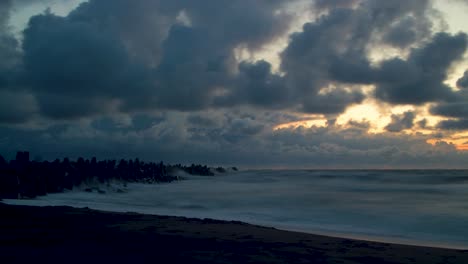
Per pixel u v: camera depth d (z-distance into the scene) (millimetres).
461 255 11039
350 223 19141
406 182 59531
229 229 14766
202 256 10109
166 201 31500
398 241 14656
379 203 28656
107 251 10578
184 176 87625
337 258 10352
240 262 9555
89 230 14031
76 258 9750
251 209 25219
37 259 9602
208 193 41156
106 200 31953
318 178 77875
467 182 58000
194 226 15320
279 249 11258
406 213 22578
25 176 34375
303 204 28391
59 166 41594
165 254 10289
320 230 16969
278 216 21688
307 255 10578
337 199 32156
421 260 10406
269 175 100812
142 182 56531
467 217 20750
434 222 19266
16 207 20906
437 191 40906
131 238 12570
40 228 14367
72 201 29719
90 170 46375
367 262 10039
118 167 55250
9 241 11906
